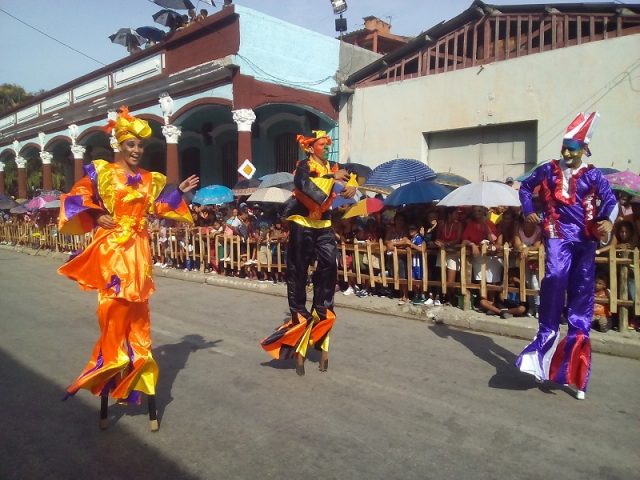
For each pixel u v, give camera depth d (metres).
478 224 7.38
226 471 3.24
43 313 8.02
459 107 11.65
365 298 8.30
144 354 3.79
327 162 5.07
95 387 3.71
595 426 3.87
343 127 14.20
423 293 7.73
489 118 11.17
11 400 4.46
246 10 13.10
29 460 3.42
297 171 4.87
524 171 10.97
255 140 16.70
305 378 4.95
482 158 11.60
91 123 20.42
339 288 9.05
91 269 3.79
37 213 18.30
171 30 15.57
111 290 3.67
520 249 6.74
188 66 14.90
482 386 4.72
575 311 4.44
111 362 3.68
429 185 8.34
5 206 22.02
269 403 4.33
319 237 5.01
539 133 10.45
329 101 14.36
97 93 19.39
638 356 5.55
